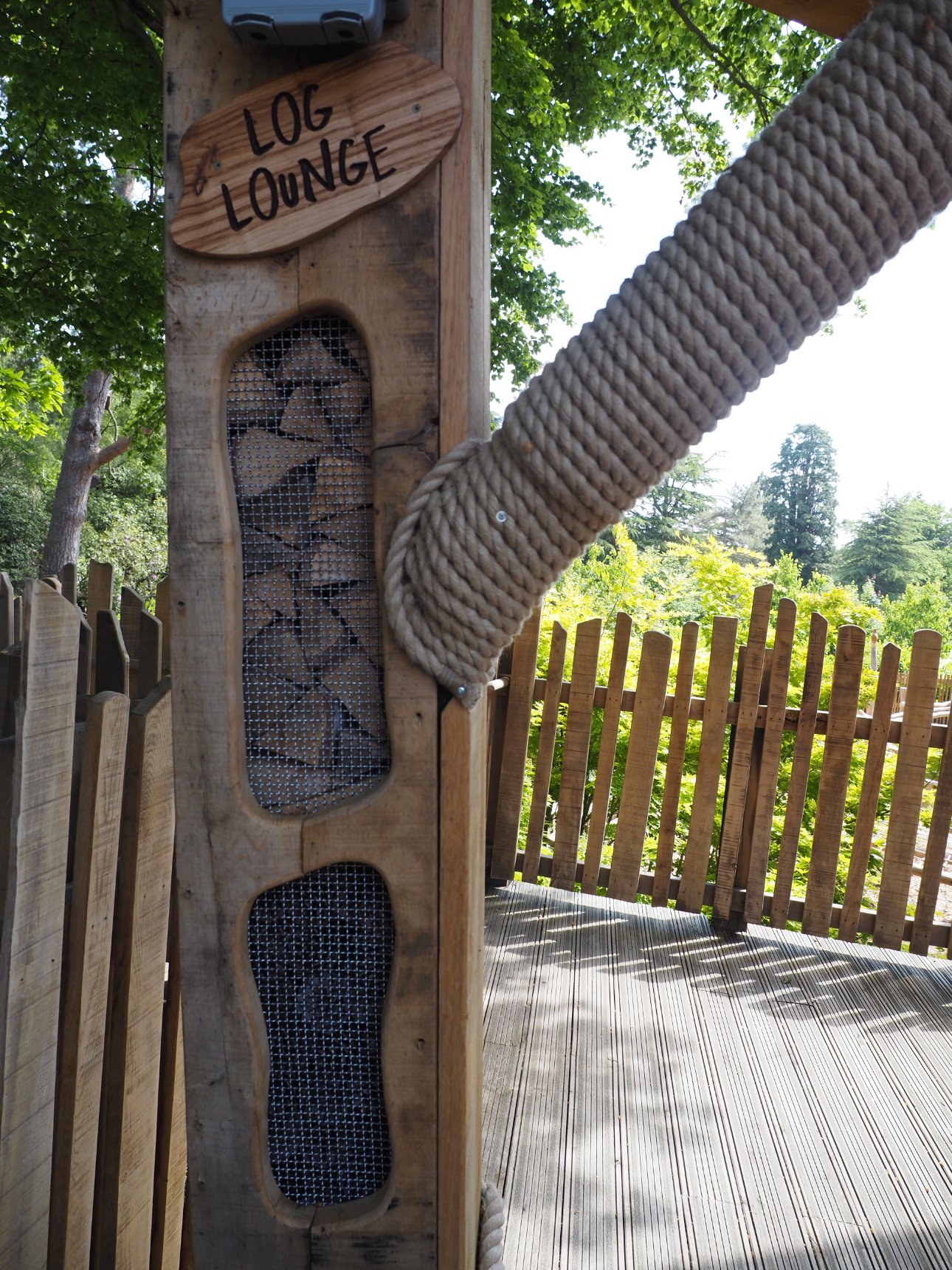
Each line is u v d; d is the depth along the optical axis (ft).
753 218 2.87
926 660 11.69
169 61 3.33
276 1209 3.90
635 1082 8.61
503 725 13.23
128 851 4.46
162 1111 5.09
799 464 196.34
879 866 16.42
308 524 3.62
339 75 3.22
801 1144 7.78
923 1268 6.42
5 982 3.81
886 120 2.76
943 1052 9.42
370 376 3.44
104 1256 4.56
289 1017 3.88
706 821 12.44
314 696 3.70
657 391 2.96
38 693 3.84
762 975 11.13
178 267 3.43
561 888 13.23
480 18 3.53
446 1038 3.71
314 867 3.67
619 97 29.22
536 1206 6.89
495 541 3.19
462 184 3.29
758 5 3.80
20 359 48.14
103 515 62.18
